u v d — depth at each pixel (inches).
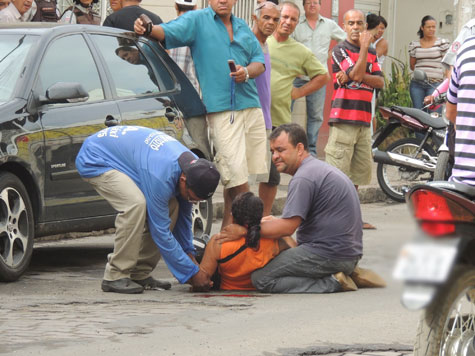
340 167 957.8
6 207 608.7
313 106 1230.3
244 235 596.1
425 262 335.6
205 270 601.6
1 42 676.1
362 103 949.2
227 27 780.6
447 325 355.9
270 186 852.6
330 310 525.3
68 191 656.4
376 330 472.7
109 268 591.8
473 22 826.2
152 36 759.1
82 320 488.7
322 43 1259.8
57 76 668.1
